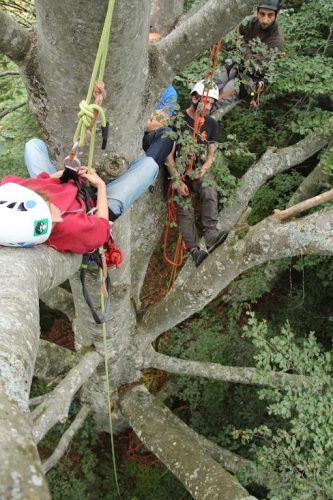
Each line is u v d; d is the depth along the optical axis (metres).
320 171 6.52
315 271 7.98
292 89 5.44
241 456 6.56
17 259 2.02
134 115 3.20
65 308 6.43
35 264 2.08
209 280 4.69
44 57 2.72
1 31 2.55
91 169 2.94
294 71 5.49
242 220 4.61
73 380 4.80
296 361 4.61
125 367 6.11
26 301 1.61
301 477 4.40
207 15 2.88
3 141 5.47
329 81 5.34
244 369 5.90
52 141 3.33
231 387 7.61
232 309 7.64
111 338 5.32
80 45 2.50
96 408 6.61
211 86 4.27
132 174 3.41
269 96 6.18
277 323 8.02
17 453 0.89
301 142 6.07
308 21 6.08
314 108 6.39
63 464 7.18
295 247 4.01
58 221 2.50
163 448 5.48
